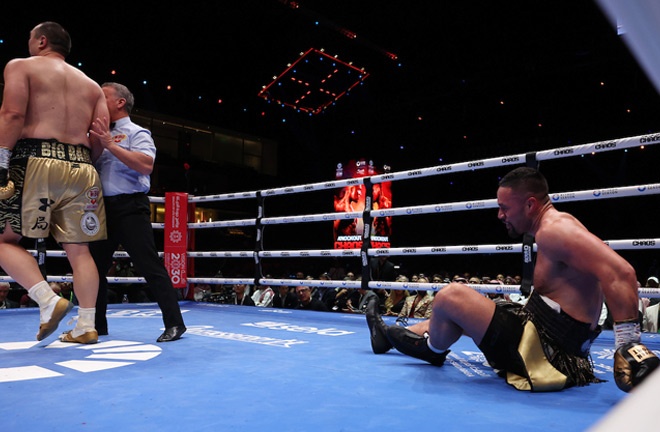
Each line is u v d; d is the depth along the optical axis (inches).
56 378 71.5
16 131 91.6
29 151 94.7
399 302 257.4
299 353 94.3
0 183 90.0
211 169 777.6
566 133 657.6
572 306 67.7
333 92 796.6
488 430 49.0
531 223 71.9
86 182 100.4
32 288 93.7
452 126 760.3
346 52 706.2
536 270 71.7
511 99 684.1
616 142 114.8
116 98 114.9
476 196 737.0
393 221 806.5
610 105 614.5
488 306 70.7
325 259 690.8
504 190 72.5
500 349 68.9
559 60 600.1
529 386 66.0
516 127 703.7
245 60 685.9
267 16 600.7
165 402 58.6
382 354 93.6
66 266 538.0
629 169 609.3
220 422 50.8
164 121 740.0
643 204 598.9
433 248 142.6
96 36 551.8
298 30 650.8
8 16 499.8
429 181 786.2
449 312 72.6
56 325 95.0
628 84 579.8
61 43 102.9
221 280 197.9
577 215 641.6
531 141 685.3
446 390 66.2
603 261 60.8
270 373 75.8
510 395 63.9
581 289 67.5
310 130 876.0
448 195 768.3
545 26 561.6
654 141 109.0
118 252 189.3
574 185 648.4
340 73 755.4
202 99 732.0
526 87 662.5
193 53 635.5
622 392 66.1
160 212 739.4
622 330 58.3
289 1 571.5
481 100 711.7
